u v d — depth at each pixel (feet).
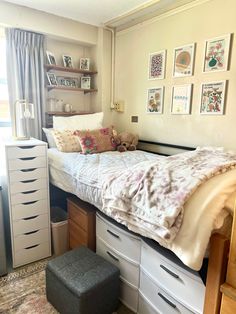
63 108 10.04
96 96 10.59
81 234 6.53
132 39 9.47
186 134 7.88
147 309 4.69
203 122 7.34
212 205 3.33
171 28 7.96
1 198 6.06
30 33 8.54
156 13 8.39
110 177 5.14
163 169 4.33
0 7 7.76
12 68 8.32
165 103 8.45
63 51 9.92
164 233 3.48
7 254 7.06
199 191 3.59
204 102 7.22
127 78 9.92
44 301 5.32
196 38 7.28
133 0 7.77
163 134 8.66
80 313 4.26
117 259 5.34
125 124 10.29
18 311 5.03
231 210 3.44
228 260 3.26
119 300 5.33
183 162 4.59
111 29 10.09
